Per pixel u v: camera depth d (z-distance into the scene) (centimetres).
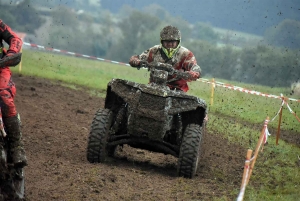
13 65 880
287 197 1130
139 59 1313
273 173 1335
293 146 1764
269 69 5078
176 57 1353
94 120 1251
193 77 1273
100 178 1122
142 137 1233
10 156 898
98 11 9450
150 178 1189
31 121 1680
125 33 7581
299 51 5259
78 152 1359
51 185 1057
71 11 7738
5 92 874
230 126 1991
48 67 3422
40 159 1245
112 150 1377
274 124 2203
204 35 7606
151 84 1255
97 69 3925
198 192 1100
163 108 1200
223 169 1359
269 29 6412
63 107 2022
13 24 6781
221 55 5941
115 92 1229
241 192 859
